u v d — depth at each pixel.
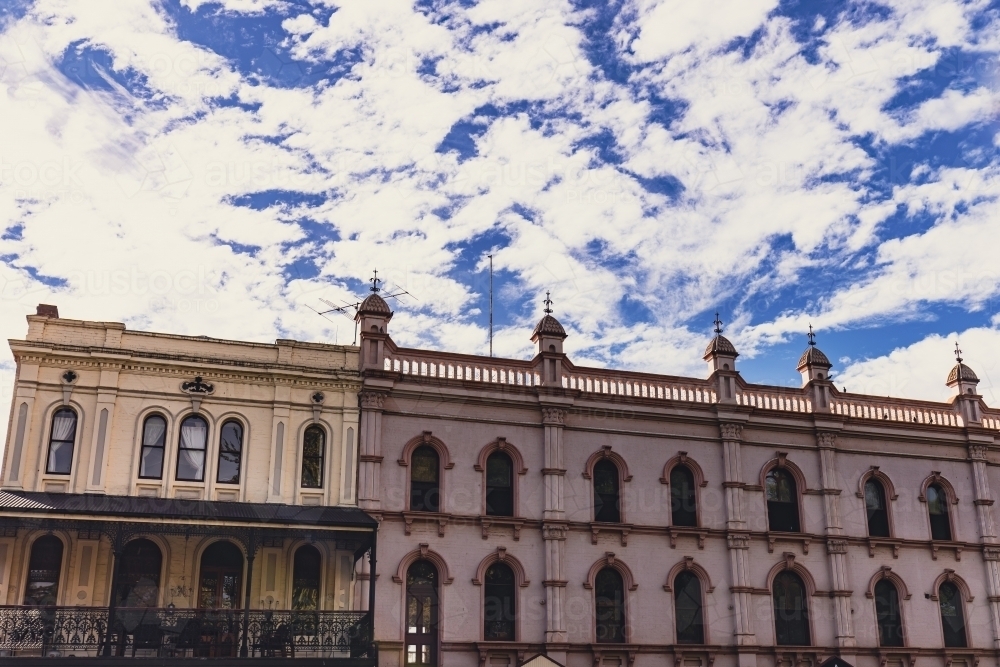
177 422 27.50
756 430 32.88
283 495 27.64
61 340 27.08
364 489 28.12
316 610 25.84
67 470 26.33
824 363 34.22
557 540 29.36
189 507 25.78
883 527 33.28
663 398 32.00
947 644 32.53
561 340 31.50
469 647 27.83
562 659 28.34
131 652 24.61
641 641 29.47
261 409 28.25
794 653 30.58
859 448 33.75
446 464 29.31
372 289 31.02
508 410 30.45
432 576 28.41
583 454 30.78
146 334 27.86
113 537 24.55
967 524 34.12
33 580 25.34
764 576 31.30
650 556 30.38
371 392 29.08
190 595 26.30
